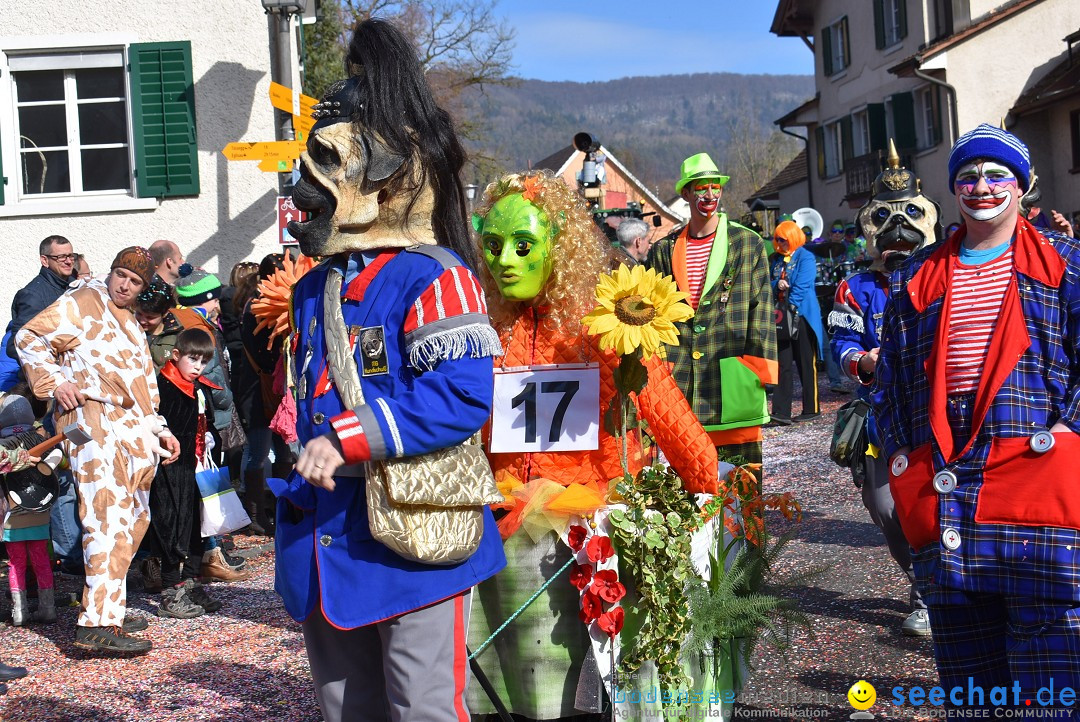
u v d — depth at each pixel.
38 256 11.09
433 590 2.47
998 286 3.06
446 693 2.51
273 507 8.23
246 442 8.00
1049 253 2.99
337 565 2.48
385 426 2.37
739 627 3.44
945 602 3.03
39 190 11.26
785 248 11.40
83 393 5.18
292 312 2.76
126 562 5.21
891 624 4.86
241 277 8.21
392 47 2.63
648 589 3.18
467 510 2.51
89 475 5.15
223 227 11.17
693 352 5.86
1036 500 2.86
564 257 3.41
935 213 4.54
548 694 3.23
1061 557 2.82
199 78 11.09
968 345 3.06
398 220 2.62
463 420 2.44
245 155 9.44
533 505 3.21
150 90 11.04
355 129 2.56
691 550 3.33
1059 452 2.87
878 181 4.59
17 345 5.19
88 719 4.31
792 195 34.72
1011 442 2.93
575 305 3.42
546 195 3.41
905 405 3.20
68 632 5.63
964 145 3.10
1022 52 22.48
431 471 2.45
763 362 5.79
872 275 4.59
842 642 4.63
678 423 3.36
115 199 11.12
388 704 2.67
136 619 5.66
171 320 6.53
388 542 2.41
